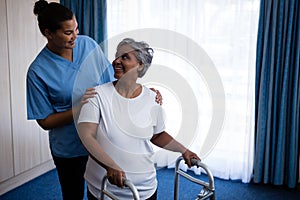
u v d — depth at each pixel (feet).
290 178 9.21
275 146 9.23
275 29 8.61
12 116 9.27
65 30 5.08
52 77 5.52
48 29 5.11
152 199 4.45
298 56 8.55
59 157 5.92
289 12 8.43
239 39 9.14
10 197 9.03
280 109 8.91
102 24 10.18
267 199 8.86
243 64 9.26
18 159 9.55
